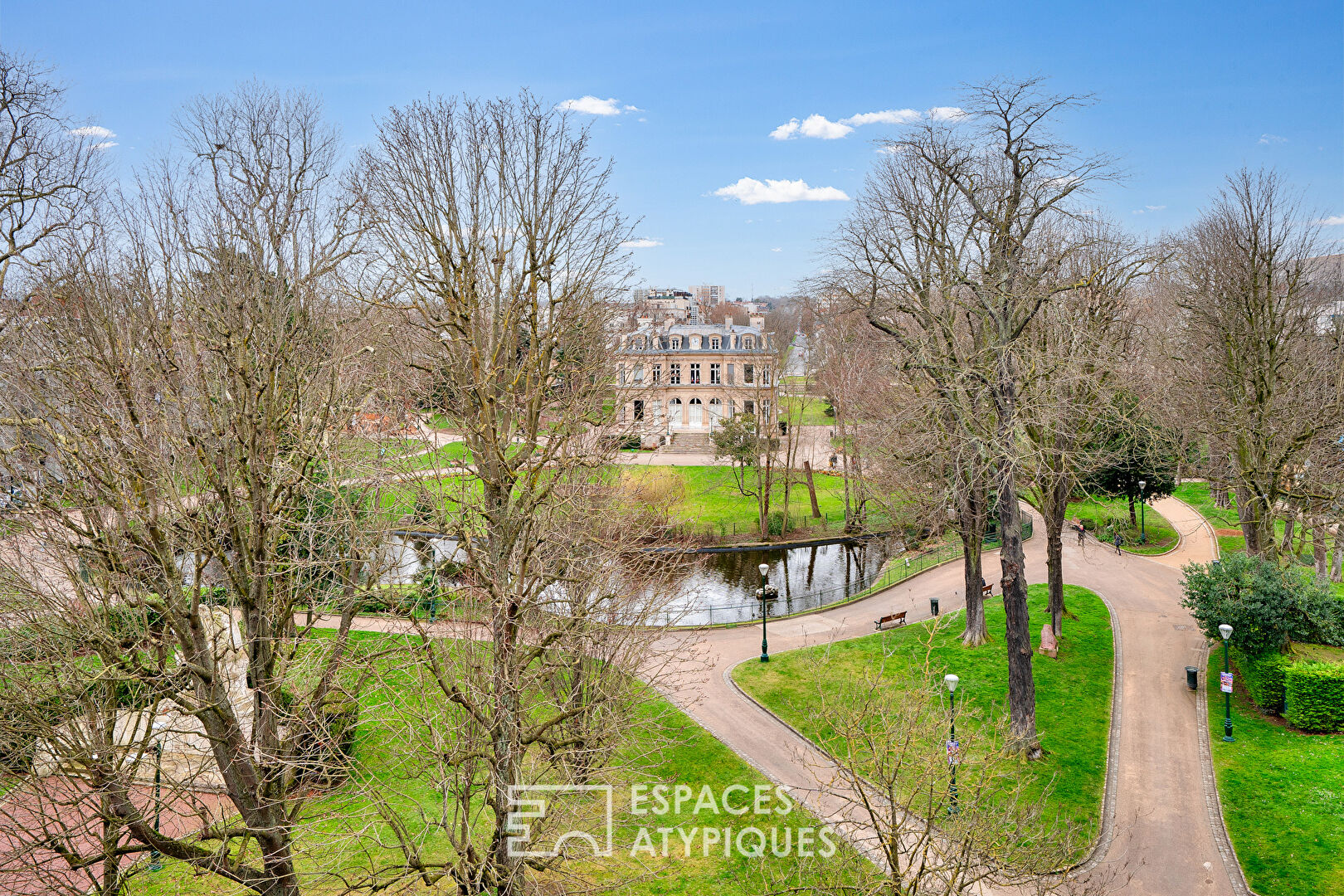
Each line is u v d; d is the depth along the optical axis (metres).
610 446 22.38
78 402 14.47
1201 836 21.05
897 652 33.00
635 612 25.67
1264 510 33.72
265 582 16.48
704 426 86.62
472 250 18.66
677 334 87.12
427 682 20.42
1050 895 17.86
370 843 20.12
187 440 15.73
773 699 29.69
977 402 27.39
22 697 14.02
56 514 14.24
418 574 19.44
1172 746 25.31
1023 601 25.09
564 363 21.31
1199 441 46.25
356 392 19.95
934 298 30.08
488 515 16.84
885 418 35.94
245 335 16.33
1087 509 57.56
